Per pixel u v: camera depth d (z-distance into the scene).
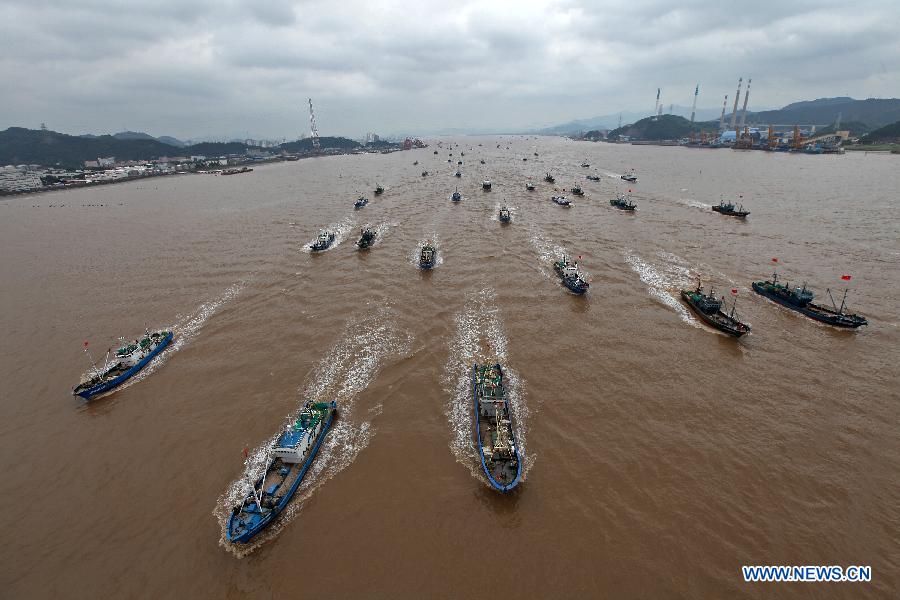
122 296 88.38
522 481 42.78
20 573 36.41
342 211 157.75
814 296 79.81
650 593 33.16
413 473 44.16
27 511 42.12
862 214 133.88
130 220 158.75
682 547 36.34
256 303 82.06
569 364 60.78
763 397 53.62
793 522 38.12
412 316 74.56
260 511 39.12
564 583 34.06
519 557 36.12
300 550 37.25
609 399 53.81
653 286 85.12
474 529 38.50
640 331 69.00
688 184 197.75
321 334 69.81
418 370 60.12
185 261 107.44
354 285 88.06
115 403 56.59
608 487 42.00
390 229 130.12
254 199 193.75
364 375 59.34
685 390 55.19
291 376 59.81
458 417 51.44
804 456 44.78
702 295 76.06
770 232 117.88
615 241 112.19
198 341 69.81
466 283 87.50
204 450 48.25
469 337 67.75
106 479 45.28
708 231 119.81
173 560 36.88
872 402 52.41
